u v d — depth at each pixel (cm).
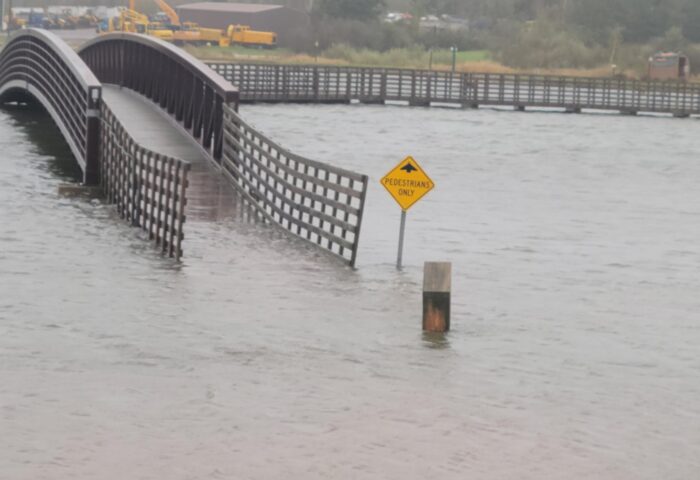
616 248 6231
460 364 3806
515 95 18488
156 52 9662
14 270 5047
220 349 3888
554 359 3922
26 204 6862
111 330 4084
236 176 7312
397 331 4216
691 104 18750
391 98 18362
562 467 2909
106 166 7231
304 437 3056
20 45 11388
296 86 17925
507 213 7400
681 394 3559
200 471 2809
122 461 2855
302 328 4206
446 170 9712
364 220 6900
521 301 4831
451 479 2806
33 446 2936
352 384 3538
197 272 5109
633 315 4647
